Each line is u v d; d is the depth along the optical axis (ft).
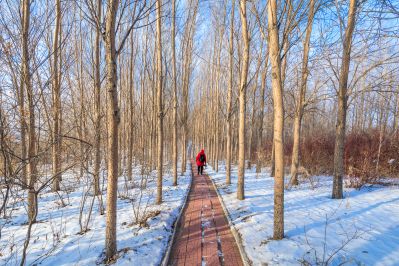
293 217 19.31
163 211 22.80
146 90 62.34
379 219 17.95
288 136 78.28
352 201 23.18
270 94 51.65
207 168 72.23
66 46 29.07
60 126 24.23
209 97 77.66
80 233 17.89
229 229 18.81
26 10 17.89
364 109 68.39
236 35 30.07
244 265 13.24
